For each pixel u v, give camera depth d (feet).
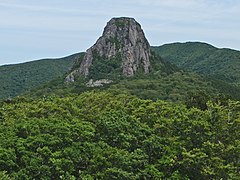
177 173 111.75
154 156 118.32
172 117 132.87
